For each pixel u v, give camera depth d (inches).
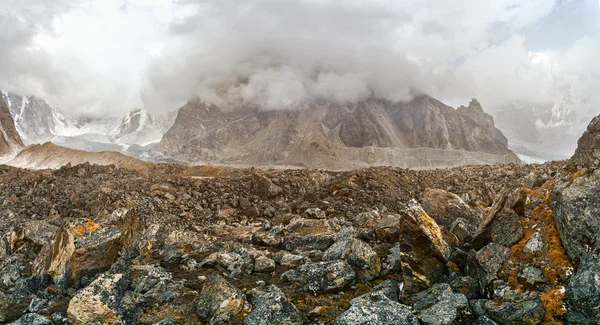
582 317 199.0
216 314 254.5
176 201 951.0
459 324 226.4
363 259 309.7
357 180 1024.9
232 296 261.7
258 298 267.1
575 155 297.6
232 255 384.8
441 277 269.9
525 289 230.4
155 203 925.2
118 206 887.1
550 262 237.5
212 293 269.1
